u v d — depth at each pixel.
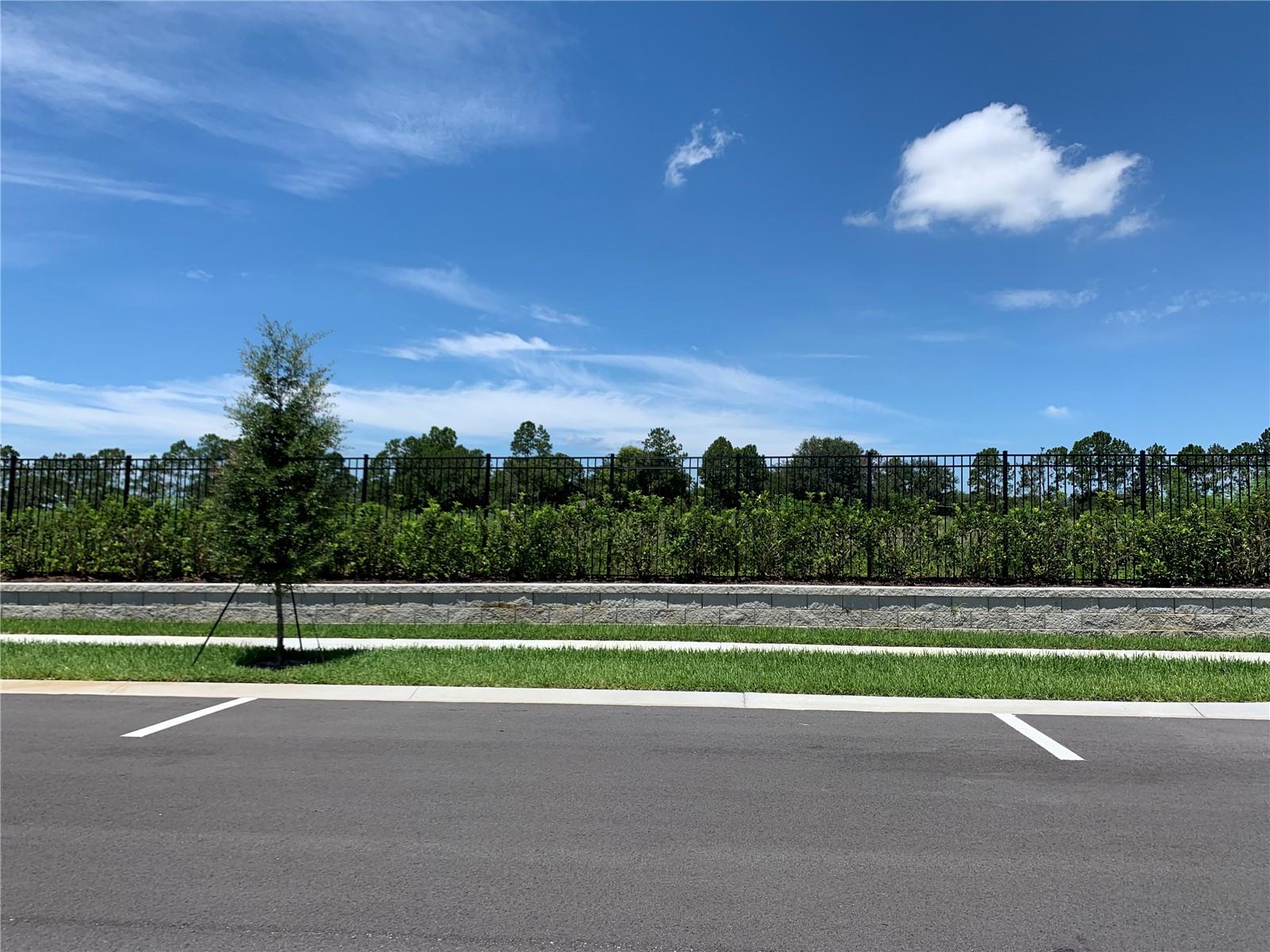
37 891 4.12
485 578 14.16
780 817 5.21
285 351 10.59
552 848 4.70
